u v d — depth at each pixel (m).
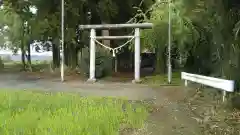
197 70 19.89
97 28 19.44
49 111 8.55
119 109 8.97
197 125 7.65
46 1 24.09
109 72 23.69
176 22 18.38
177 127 7.44
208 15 14.48
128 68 32.38
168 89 14.69
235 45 11.96
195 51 19.19
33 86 16.55
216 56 14.34
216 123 7.85
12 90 13.94
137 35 18.95
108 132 6.56
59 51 28.06
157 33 19.62
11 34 27.14
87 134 6.25
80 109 8.82
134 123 7.53
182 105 10.25
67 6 23.53
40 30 24.77
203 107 9.78
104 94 13.14
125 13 27.11
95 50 21.11
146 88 15.49
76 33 25.62
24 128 6.71
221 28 12.41
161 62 24.22
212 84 11.62
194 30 18.23
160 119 8.23
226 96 10.27
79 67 25.98
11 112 8.58
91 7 25.08
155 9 19.80
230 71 11.87
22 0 25.34
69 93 13.06
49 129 6.58
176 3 18.34
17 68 32.34
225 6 12.09
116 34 26.84
